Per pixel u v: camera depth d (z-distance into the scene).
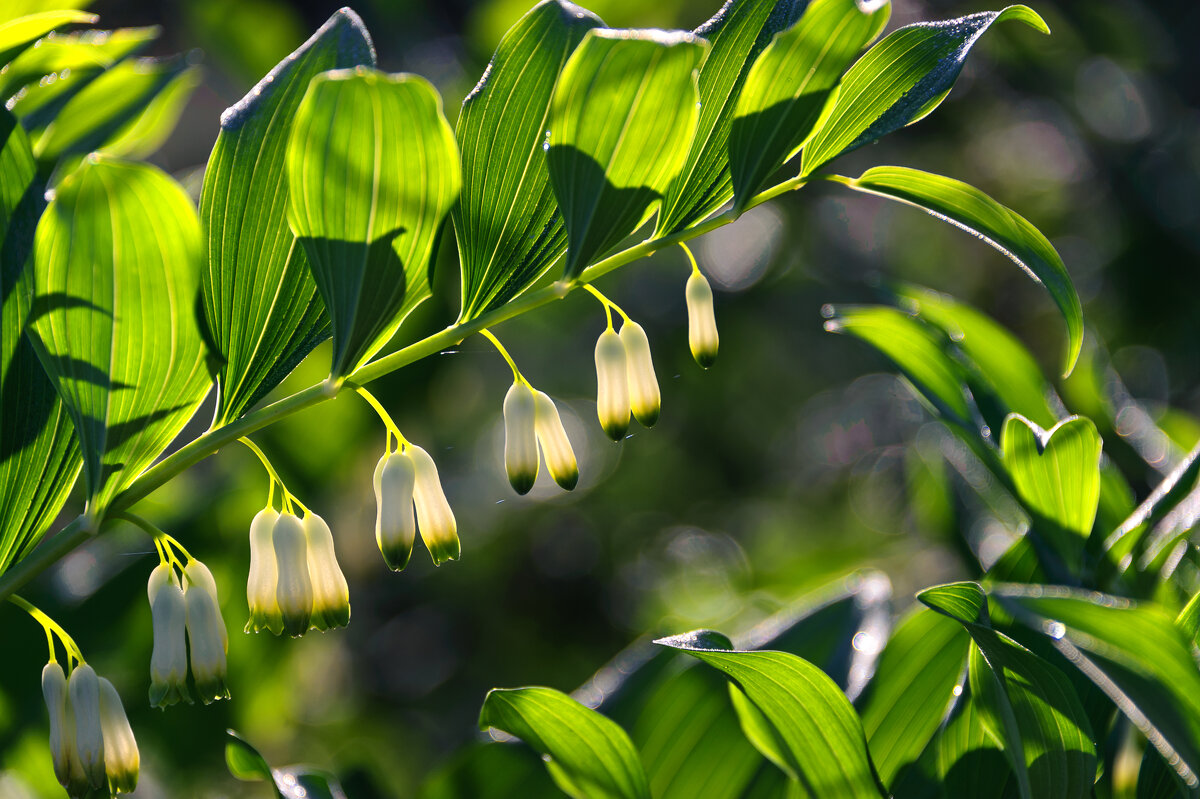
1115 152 1.85
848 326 0.77
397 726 1.72
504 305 0.67
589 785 0.71
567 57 0.67
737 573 2.21
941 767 0.71
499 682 1.93
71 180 0.63
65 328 0.65
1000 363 0.78
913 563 1.72
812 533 2.31
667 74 0.64
